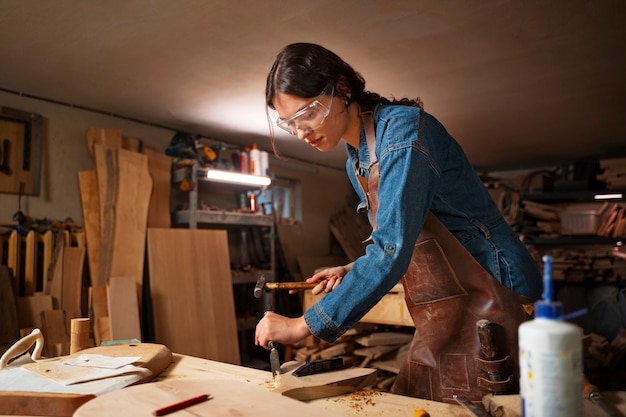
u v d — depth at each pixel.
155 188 4.09
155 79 3.32
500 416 0.86
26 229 3.42
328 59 1.15
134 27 2.55
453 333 1.23
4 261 3.24
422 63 3.05
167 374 1.29
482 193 1.30
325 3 2.31
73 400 0.98
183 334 3.85
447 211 1.23
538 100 3.78
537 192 6.09
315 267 5.93
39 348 1.31
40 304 3.22
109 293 3.45
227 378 1.23
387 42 2.75
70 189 3.78
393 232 0.98
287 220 5.96
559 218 5.96
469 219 1.26
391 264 0.96
